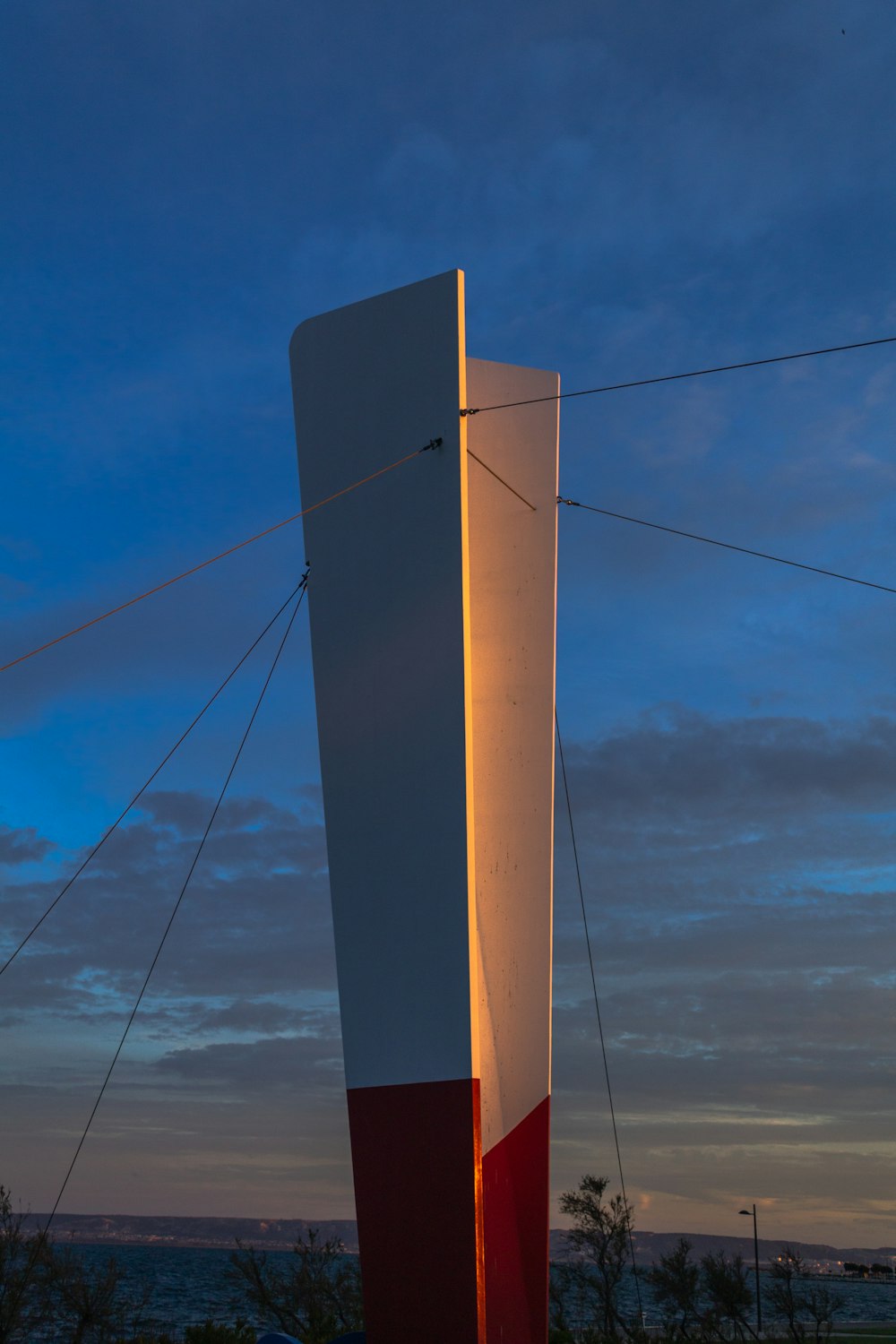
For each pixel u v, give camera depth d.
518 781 12.48
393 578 11.89
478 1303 10.09
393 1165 10.70
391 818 11.41
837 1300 36.22
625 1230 32.12
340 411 12.53
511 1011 11.92
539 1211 11.46
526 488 13.16
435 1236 10.37
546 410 13.40
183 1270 82.19
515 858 12.30
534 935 12.16
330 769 11.86
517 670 12.73
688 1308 32.81
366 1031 11.12
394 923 11.20
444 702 11.35
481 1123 11.45
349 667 11.98
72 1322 29.06
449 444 11.76
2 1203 28.61
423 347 12.09
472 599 12.80
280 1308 29.25
